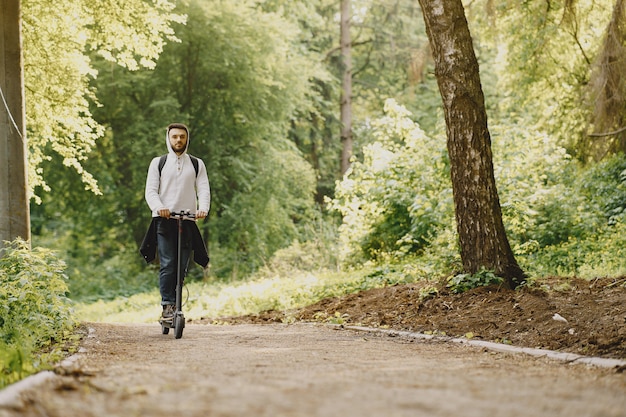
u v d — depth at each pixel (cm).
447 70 971
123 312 2123
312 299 1430
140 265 3134
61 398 373
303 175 3022
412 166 1702
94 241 3397
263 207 2886
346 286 1459
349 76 3369
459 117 968
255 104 2958
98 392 394
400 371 493
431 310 928
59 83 1439
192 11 2755
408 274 1331
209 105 2934
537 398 375
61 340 796
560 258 1462
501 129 1623
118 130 2978
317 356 608
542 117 2214
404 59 3319
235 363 548
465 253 975
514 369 518
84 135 1515
